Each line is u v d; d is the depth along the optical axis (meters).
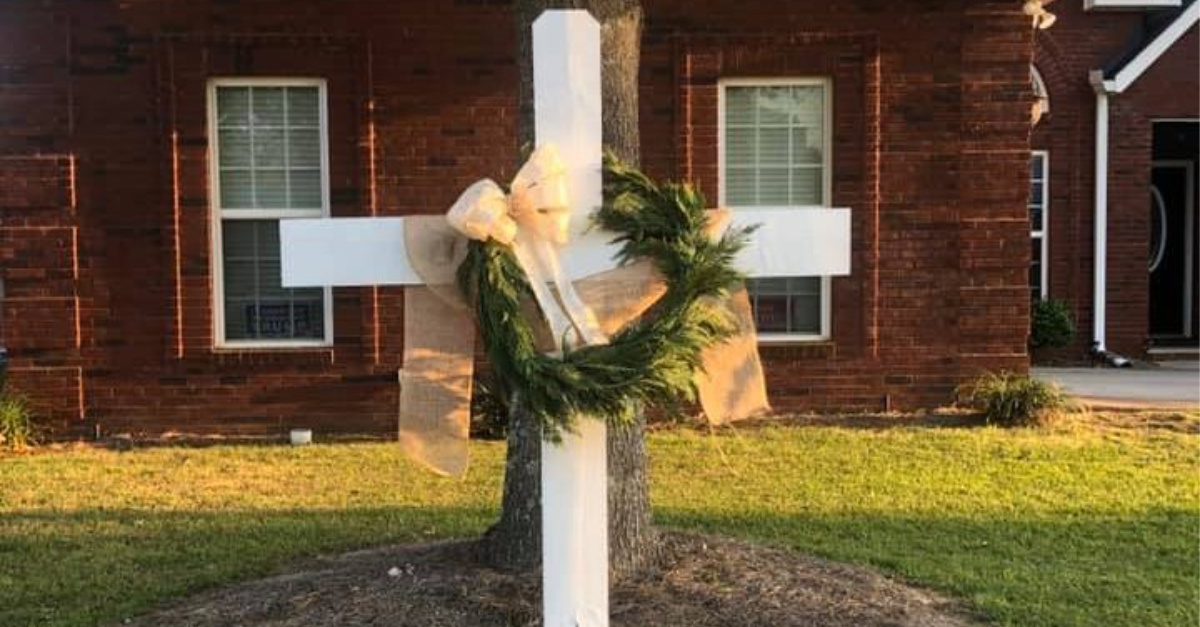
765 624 4.12
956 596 4.96
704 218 2.96
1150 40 14.14
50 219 8.83
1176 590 5.07
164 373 8.97
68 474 7.60
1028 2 9.20
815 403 9.36
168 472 7.66
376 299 9.08
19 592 5.05
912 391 9.41
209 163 8.95
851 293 9.34
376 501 6.77
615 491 4.55
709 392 3.07
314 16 8.94
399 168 9.09
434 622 4.12
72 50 8.78
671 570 4.58
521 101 4.54
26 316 8.85
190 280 8.95
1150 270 15.37
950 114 9.29
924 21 9.23
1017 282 9.38
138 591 5.04
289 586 4.69
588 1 4.44
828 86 9.31
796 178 9.44
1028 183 9.34
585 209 2.87
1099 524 6.21
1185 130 15.03
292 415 9.07
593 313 2.86
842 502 6.66
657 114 9.25
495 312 2.79
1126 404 10.19
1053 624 4.61
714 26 9.21
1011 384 9.10
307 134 9.09
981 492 6.94
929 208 9.33
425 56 9.05
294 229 2.91
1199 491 6.98
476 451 8.13
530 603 4.22
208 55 8.85
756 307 9.46
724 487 7.02
